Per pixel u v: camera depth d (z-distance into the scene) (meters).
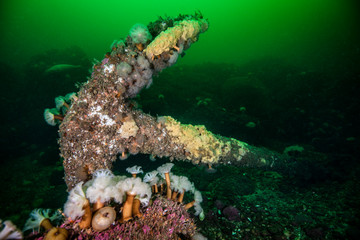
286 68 16.53
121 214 2.51
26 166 8.41
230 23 61.28
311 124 9.55
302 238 3.54
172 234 2.58
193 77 14.99
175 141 3.23
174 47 2.87
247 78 12.65
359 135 8.11
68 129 2.73
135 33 2.66
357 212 4.04
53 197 5.86
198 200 3.24
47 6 45.16
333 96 11.16
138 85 2.87
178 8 78.50
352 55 19.36
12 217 5.16
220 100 12.24
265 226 3.83
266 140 8.70
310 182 5.43
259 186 5.55
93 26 56.66
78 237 2.13
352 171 5.55
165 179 3.22
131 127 2.83
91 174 2.88
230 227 3.75
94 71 2.85
